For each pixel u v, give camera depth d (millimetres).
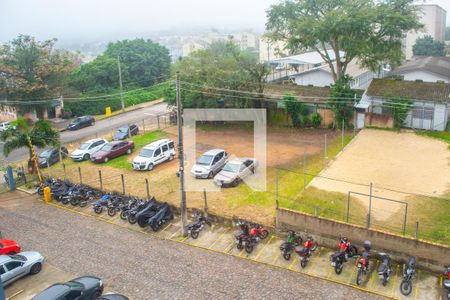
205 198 23625
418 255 18266
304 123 40938
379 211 22234
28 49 52156
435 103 36281
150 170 32312
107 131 47844
